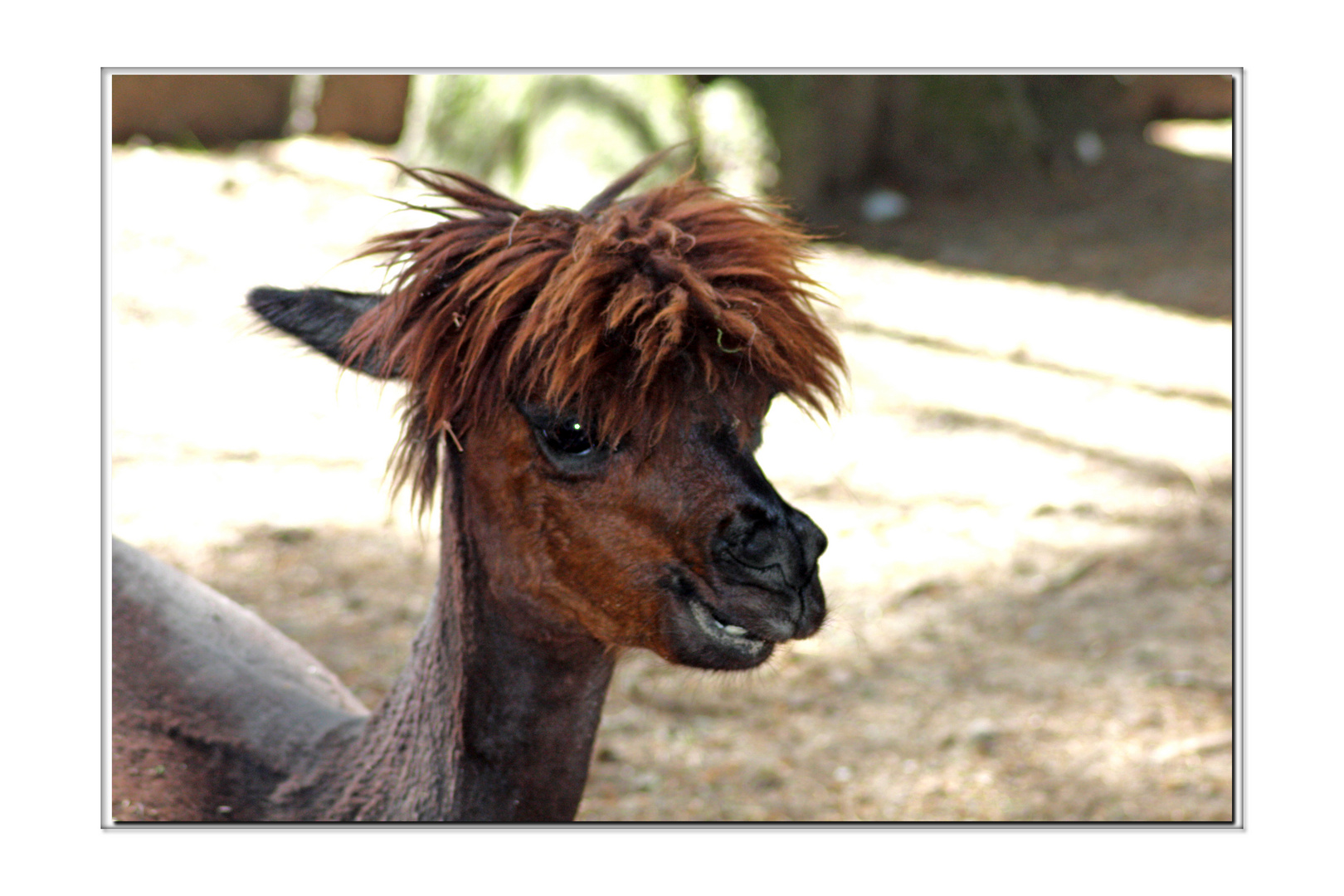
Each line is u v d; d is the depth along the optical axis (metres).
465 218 3.22
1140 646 6.68
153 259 10.90
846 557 7.68
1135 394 10.19
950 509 8.30
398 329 3.14
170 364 9.52
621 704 6.20
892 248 13.30
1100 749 5.82
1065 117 16.19
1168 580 7.41
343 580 7.14
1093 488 8.61
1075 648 6.73
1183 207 14.84
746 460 2.96
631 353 2.86
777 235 3.21
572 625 3.16
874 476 8.73
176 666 3.94
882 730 6.04
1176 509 8.30
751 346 2.89
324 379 9.67
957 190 15.02
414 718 3.41
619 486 2.96
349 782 3.56
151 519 7.54
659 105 12.41
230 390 9.32
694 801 5.46
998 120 15.46
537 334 2.85
